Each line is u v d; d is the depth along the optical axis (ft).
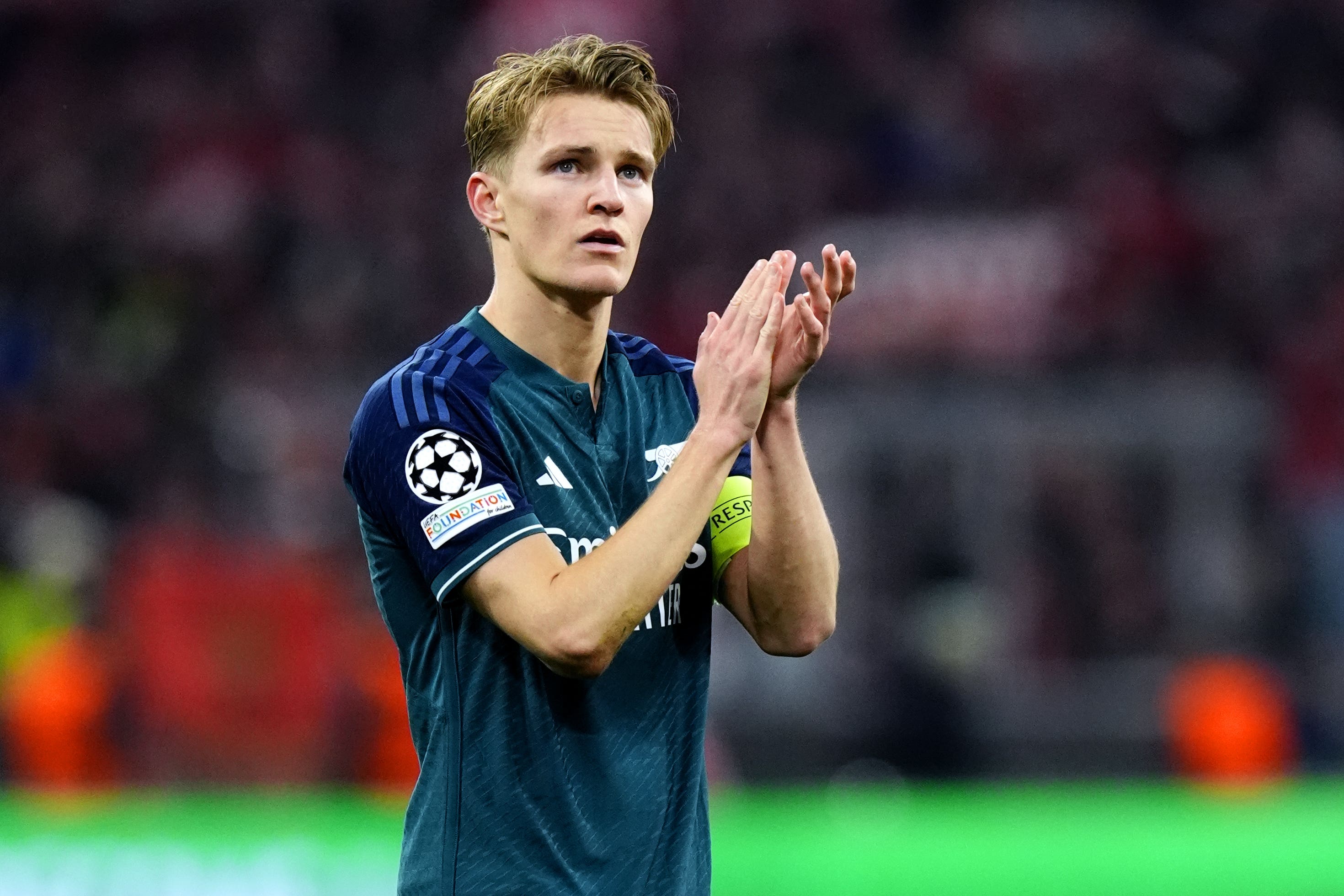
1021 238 147.23
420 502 26.04
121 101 171.32
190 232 158.92
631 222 27.07
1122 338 139.64
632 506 27.76
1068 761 107.24
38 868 58.34
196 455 131.85
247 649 97.09
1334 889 58.13
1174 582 120.47
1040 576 118.52
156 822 58.80
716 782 94.68
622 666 27.07
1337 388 132.16
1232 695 103.86
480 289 152.76
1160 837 58.39
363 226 159.22
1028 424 121.90
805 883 58.03
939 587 117.19
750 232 155.33
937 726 106.93
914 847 58.34
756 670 108.78
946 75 169.37
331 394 138.31
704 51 167.43
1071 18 173.99
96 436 135.74
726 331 26.63
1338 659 113.50
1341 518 122.21
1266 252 151.12
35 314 153.28
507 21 167.84
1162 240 149.69
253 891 57.21
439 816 26.71
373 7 173.17
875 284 144.66
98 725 96.12
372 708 95.96
